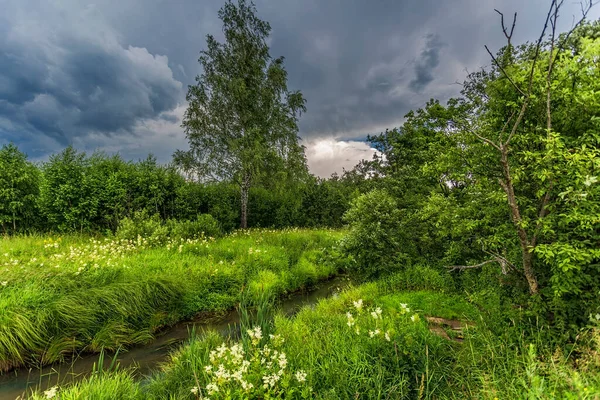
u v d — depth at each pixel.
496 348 3.31
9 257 7.88
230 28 18.09
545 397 2.20
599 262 3.36
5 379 4.76
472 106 9.67
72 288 6.46
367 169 12.99
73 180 12.96
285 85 18.70
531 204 3.91
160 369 5.10
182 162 17.28
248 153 16.69
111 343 5.84
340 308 6.61
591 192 3.00
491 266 5.75
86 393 3.58
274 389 3.13
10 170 12.27
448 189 9.51
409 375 3.37
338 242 9.97
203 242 11.47
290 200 22.45
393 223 8.92
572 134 3.78
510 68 4.17
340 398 3.13
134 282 7.05
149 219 12.73
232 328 6.84
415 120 12.68
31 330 5.22
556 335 3.19
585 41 3.81
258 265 10.13
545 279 3.71
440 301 6.20
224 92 17.62
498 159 4.05
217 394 3.09
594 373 2.39
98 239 12.02
